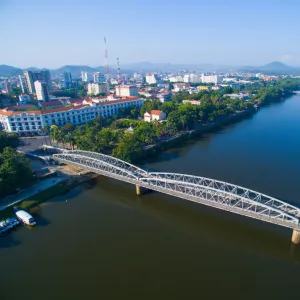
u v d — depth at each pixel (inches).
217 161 5782.5
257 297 2413.9
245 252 3009.4
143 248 3127.5
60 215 3900.1
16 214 3794.3
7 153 5073.8
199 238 3292.3
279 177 4837.6
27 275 2773.1
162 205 4121.6
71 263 2915.8
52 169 5442.9
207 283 2588.6
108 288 2573.8
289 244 3110.2
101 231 3484.3
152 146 6653.5
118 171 4955.7
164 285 2583.7
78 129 7583.7
